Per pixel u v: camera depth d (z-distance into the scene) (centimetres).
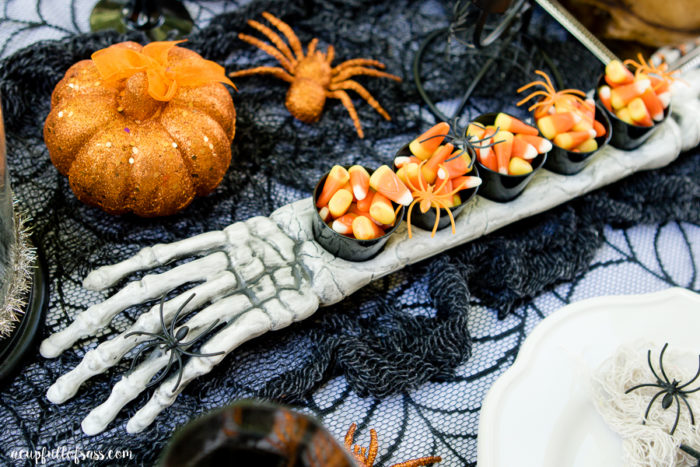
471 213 49
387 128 55
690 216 55
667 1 52
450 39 56
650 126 51
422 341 47
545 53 58
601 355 45
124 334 43
